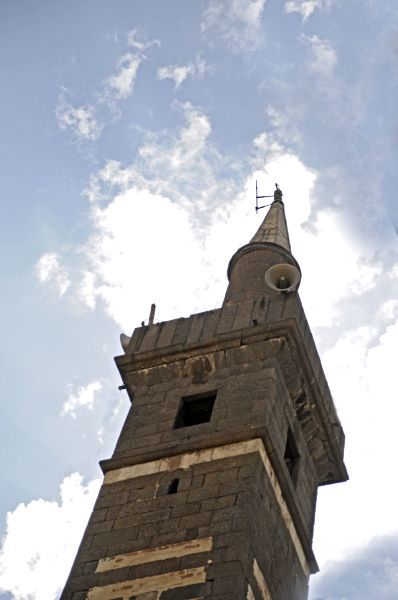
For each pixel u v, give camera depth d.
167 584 30.72
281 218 46.75
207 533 31.77
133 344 39.38
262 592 31.36
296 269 40.12
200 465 34.19
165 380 38.22
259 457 33.91
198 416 37.47
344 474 39.47
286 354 37.72
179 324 39.81
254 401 35.97
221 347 38.00
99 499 34.28
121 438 36.28
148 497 33.72
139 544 32.19
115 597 30.97
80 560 32.34
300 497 36.84
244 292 41.47
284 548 34.00
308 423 38.53
